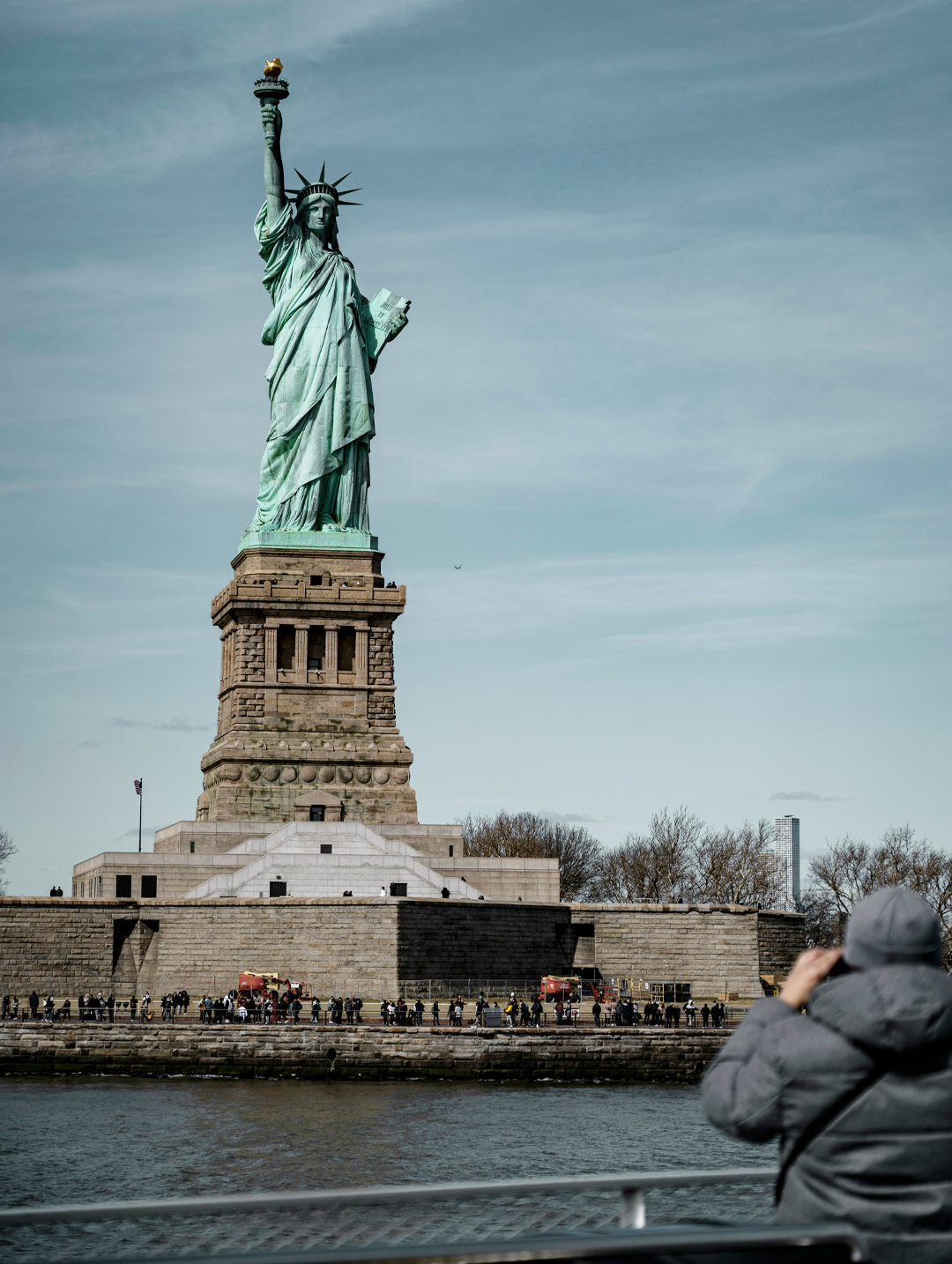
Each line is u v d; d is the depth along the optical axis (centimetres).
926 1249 1043
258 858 14712
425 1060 11256
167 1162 7488
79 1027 11544
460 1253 1037
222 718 17562
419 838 15875
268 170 17488
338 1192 1222
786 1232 1037
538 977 13888
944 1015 1056
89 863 15425
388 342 17925
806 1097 1068
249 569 17100
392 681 17100
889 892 1125
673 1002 13150
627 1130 8456
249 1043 11425
